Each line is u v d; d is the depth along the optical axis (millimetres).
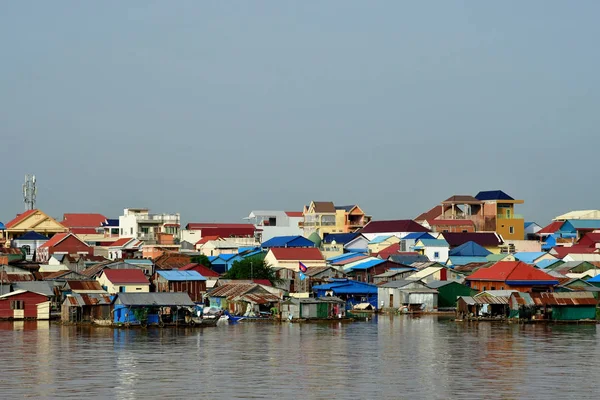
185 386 78375
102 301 129250
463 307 138500
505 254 198625
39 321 132625
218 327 125938
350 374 84250
